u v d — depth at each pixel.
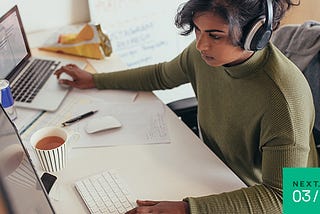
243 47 0.85
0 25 1.27
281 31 1.18
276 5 0.85
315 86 1.11
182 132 1.14
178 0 1.79
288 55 1.15
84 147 1.10
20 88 1.31
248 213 0.88
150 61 1.91
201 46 0.88
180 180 1.00
